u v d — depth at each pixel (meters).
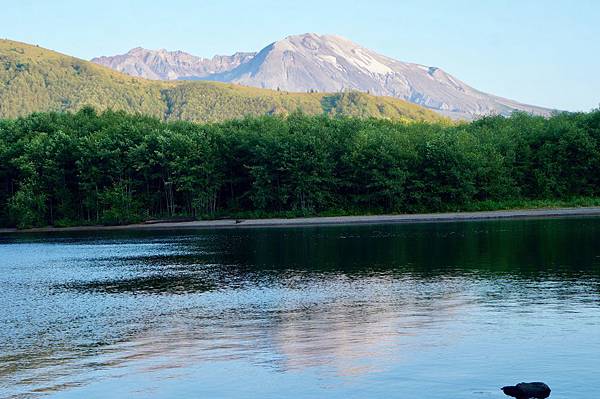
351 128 132.38
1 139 128.75
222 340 29.36
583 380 22.41
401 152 121.31
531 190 128.62
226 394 22.14
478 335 28.70
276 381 23.20
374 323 31.73
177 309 37.56
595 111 138.12
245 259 60.94
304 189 119.88
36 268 60.22
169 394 22.33
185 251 70.56
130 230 112.00
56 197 123.81
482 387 21.95
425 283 43.28
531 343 27.14
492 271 47.34
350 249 66.00
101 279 51.41
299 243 74.56
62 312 38.00
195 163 123.06
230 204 127.12
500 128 142.62
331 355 26.20
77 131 130.38
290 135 123.38
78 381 24.00
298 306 36.94
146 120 140.25
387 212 121.00
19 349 28.95
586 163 126.88
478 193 124.88
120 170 122.25
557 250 57.94
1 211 127.69
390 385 22.38
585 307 33.91
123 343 29.58
